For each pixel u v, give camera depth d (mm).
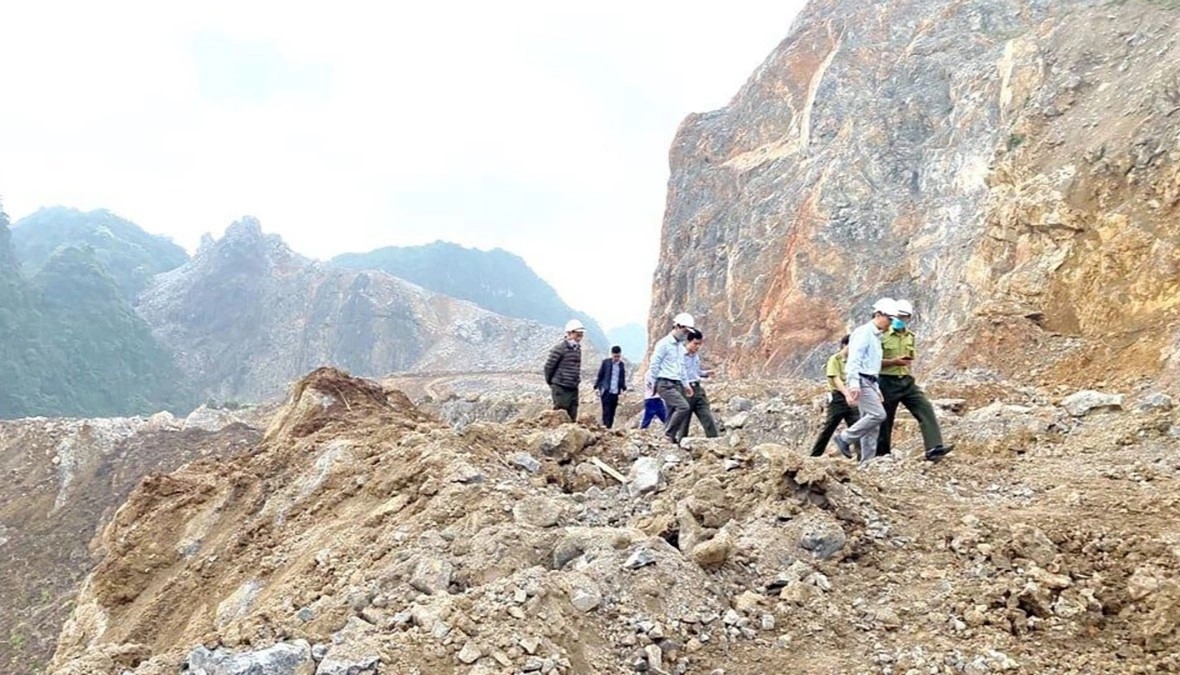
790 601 5281
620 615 4957
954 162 28516
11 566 37438
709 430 10445
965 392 14156
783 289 32562
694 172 46438
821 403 16766
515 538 6004
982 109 28016
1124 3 23625
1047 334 16969
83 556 37844
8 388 92188
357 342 114938
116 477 43531
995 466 8055
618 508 7418
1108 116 19672
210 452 44594
